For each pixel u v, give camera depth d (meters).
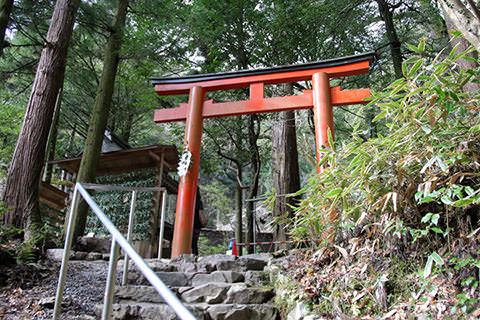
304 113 9.48
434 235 2.23
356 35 7.92
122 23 8.05
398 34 8.53
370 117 8.29
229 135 8.81
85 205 5.95
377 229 2.49
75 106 10.54
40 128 4.96
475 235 1.96
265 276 3.26
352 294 2.27
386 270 2.29
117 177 8.24
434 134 2.21
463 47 3.96
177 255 4.21
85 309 2.86
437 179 2.08
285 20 7.07
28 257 3.79
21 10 7.18
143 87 8.84
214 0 7.39
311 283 2.58
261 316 2.62
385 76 8.15
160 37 7.52
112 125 11.47
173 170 8.50
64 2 5.80
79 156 8.54
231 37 7.69
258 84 4.90
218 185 16.31
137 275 3.39
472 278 1.80
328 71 4.68
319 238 3.06
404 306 1.99
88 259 4.57
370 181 2.39
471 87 3.28
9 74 8.50
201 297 2.90
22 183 4.62
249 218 8.02
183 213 4.41
